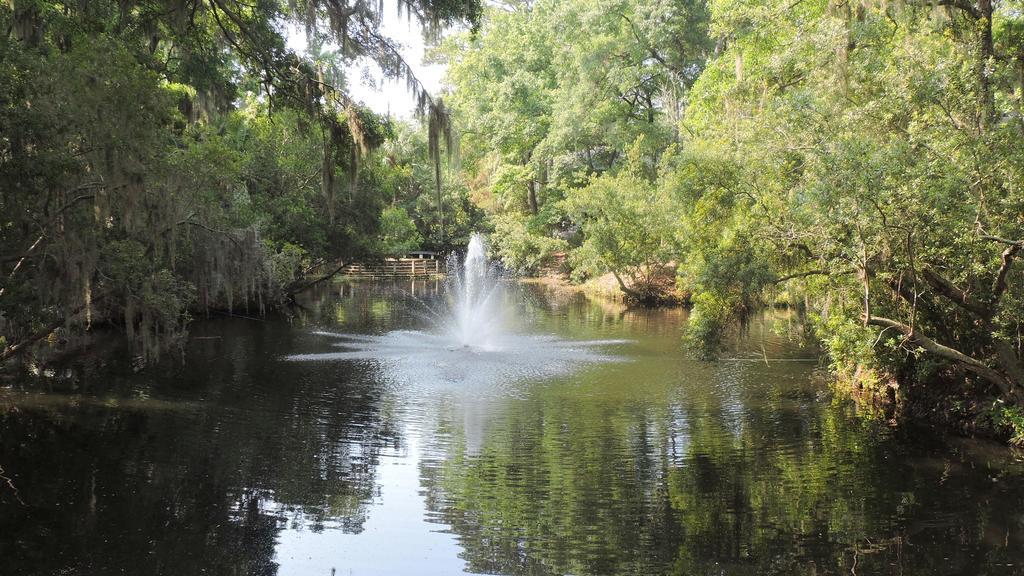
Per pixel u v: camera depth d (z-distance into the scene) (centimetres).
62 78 983
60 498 874
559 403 1381
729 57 2078
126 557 722
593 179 3581
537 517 833
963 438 1134
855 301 1230
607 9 3594
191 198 1244
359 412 1302
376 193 3114
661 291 3394
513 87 4453
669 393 1466
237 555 729
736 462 1026
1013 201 958
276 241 2764
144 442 1104
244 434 1155
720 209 1331
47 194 1055
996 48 1347
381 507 863
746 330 1360
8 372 1558
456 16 1362
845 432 1176
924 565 707
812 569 700
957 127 1007
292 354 1906
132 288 1241
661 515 838
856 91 1195
